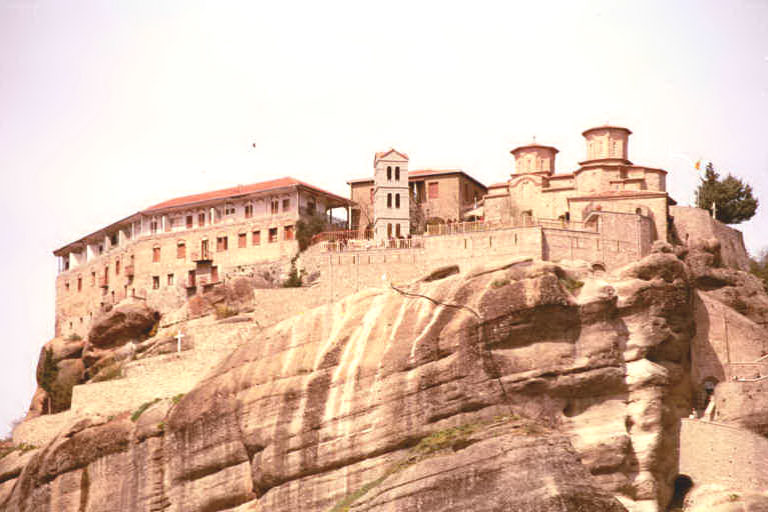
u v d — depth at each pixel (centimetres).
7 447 8250
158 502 6812
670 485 6131
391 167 8431
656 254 6506
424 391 6100
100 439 7169
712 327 6738
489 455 5441
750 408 6297
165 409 7062
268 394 6531
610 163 8600
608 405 6122
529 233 7281
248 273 8712
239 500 6512
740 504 5897
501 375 6044
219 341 7462
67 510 7119
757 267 8512
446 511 5350
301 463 6266
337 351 6475
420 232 8756
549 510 5078
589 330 6181
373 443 6122
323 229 8925
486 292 6241
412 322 6381
